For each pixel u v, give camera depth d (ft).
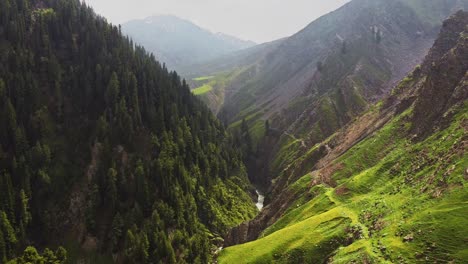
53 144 404.77
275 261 257.34
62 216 370.73
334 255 222.07
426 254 174.50
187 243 364.17
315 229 265.13
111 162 401.90
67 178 391.04
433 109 331.36
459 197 193.67
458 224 177.78
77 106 447.01
